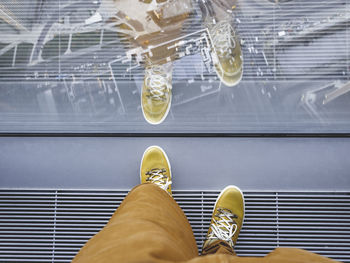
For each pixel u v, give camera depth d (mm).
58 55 1101
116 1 1077
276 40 1096
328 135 1104
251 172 1128
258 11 1087
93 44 1096
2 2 1079
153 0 1072
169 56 1104
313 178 1120
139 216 676
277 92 1109
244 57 1105
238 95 1113
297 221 1111
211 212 1123
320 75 1100
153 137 1139
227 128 1116
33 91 1111
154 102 1117
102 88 1115
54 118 1118
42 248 1118
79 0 1078
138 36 1094
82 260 522
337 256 1095
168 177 1116
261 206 1117
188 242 729
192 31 1094
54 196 1129
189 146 1138
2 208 1123
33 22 1086
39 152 1137
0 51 1094
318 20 1082
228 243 1061
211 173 1130
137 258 446
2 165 1134
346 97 1104
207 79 1111
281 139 1129
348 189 1114
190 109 1118
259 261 499
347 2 1069
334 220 1101
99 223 1126
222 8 1087
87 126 1122
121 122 1122
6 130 1117
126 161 1136
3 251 1119
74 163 1137
